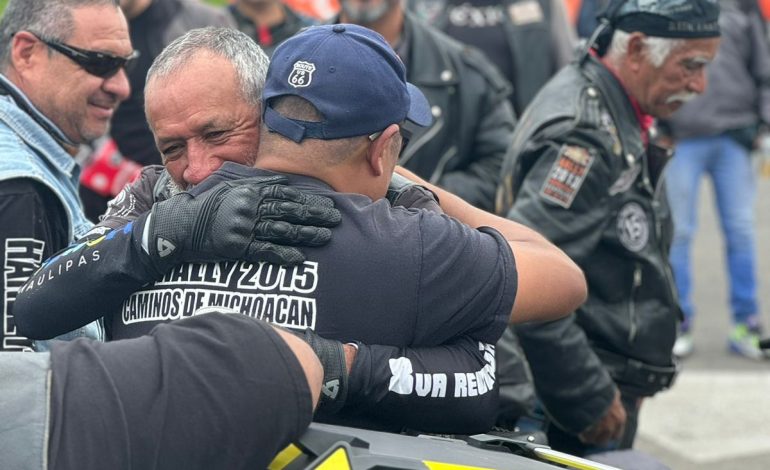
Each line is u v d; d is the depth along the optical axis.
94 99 3.42
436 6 6.77
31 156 3.18
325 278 2.33
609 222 4.04
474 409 2.47
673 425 6.87
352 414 2.41
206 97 2.56
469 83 5.38
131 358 2.05
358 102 2.37
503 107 5.48
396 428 2.47
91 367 2.04
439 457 2.25
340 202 2.39
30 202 3.08
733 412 7.09
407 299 2.37
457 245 2.42
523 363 4.20
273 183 2.37
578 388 4.00
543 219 3.93
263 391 2.04
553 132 4.00
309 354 2.16
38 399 1.99
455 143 5.34
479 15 6.71
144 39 5.54
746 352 8.23
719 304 9.55
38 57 3.33
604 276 4.08
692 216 8.15
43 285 2.50
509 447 2.58
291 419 2.07
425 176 5.25
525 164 4.08
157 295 2.42
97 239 2.47
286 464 2.16
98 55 3.37
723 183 8.20
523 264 2.57
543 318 2.63
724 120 8.02
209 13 5.87
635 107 4.19
